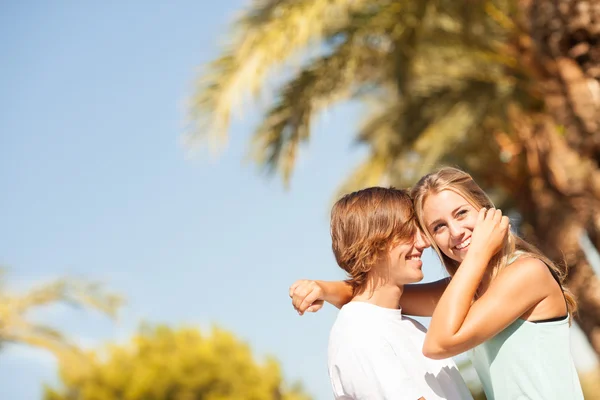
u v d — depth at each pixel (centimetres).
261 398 1944
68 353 1082
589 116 643
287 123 830
